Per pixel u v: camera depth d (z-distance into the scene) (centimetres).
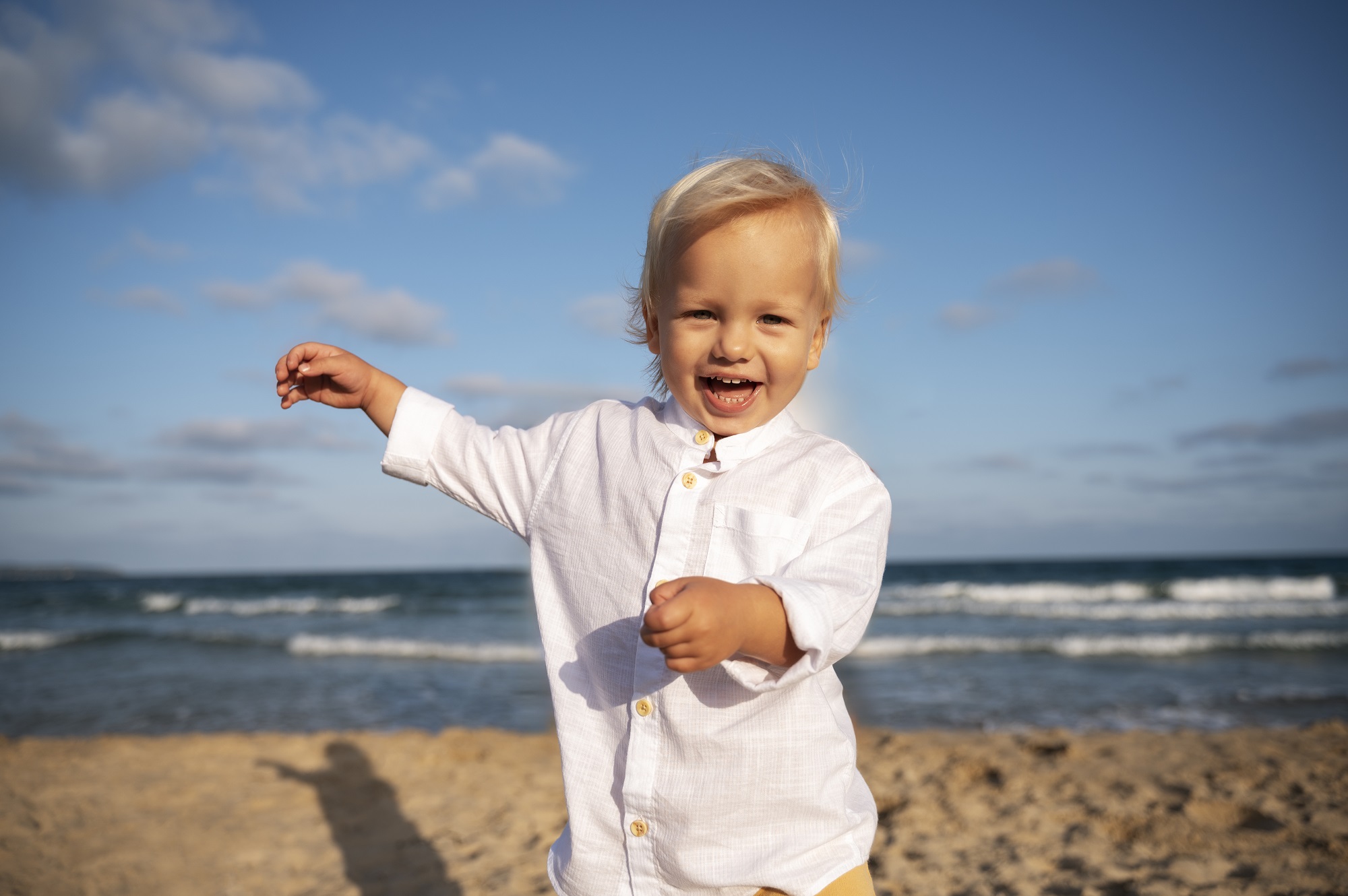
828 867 136
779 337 136
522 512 162
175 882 403
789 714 135
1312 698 981
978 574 4491
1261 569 4806
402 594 3247
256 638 1764
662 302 141
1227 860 402
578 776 143
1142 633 1762
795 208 136
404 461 171
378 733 816
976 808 490
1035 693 1032
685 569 138
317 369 175
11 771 590
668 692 135
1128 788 518
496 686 1134
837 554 130
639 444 149
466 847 448
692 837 134
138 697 1068
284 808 516
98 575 10450
